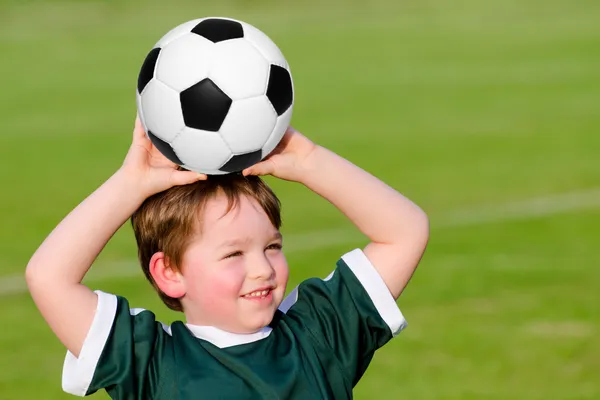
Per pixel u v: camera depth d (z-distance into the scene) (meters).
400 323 7.87
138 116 7.76
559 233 23.77
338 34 73.50
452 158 33.84
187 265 7.40
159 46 7.71
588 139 36.72
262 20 81.56
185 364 7.32
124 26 76.81
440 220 25.31
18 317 18.41
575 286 19.56
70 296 7.24
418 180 30.52
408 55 63.00
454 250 22.36
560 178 30.31
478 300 18.81
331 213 26.00
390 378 15.13
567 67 55.97
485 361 15.78
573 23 74.88
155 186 7.45
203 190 7.40
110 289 19.61
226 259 7.31
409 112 43.88
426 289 19.48
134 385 7.23
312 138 38.44
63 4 83.81
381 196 7.95
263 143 7.60
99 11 81.88
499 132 38.56
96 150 37.00
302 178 7.85
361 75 55.78
